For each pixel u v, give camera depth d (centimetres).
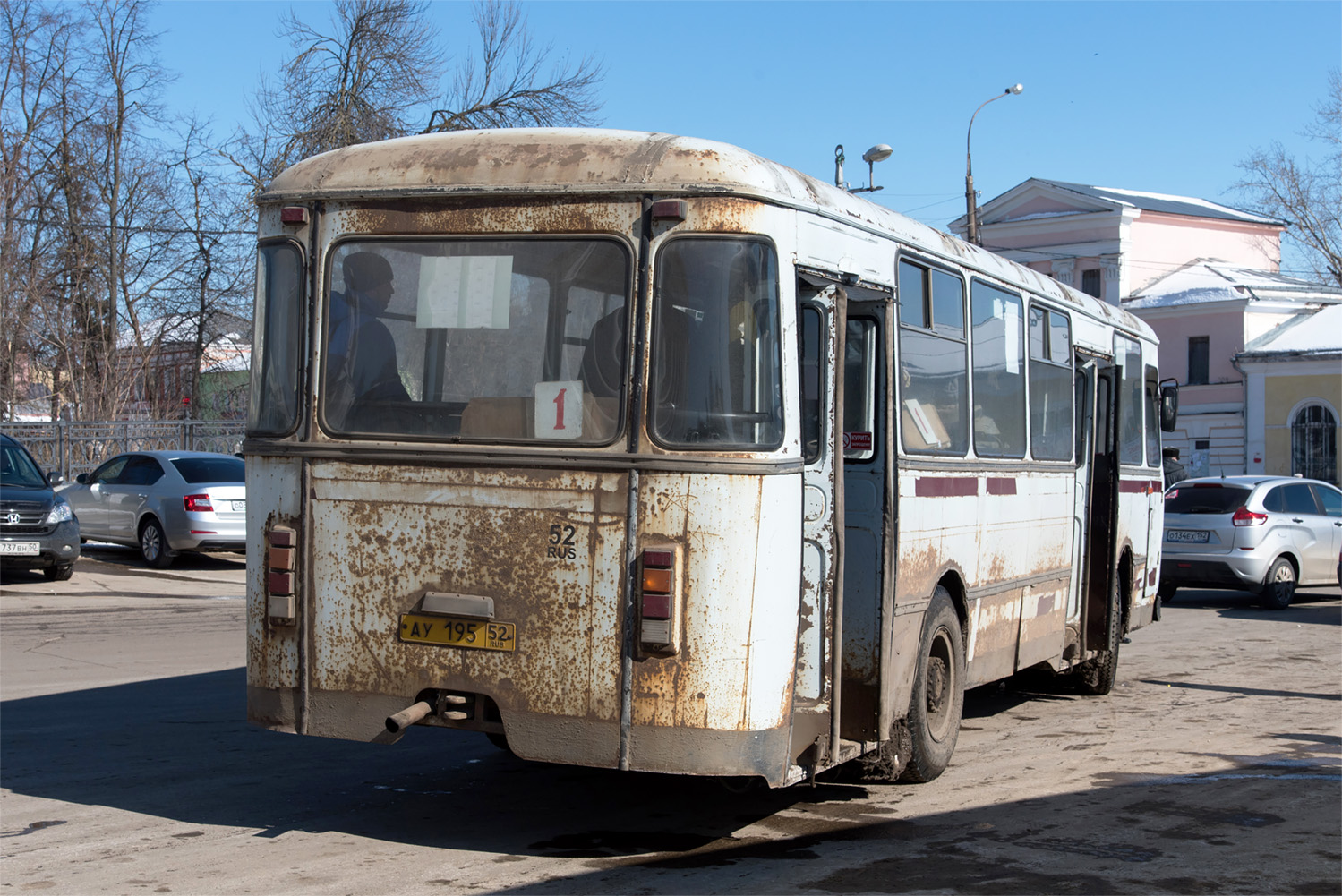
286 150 3403
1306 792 696
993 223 5356
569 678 518
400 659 541
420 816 627
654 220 519
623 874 536
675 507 509
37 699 923
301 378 565
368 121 3397
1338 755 796
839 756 582
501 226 540
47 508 1630
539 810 643
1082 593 984
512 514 527
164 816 618
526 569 524
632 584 512
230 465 1916
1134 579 1120
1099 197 5078
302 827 603
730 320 514
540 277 535
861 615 611
